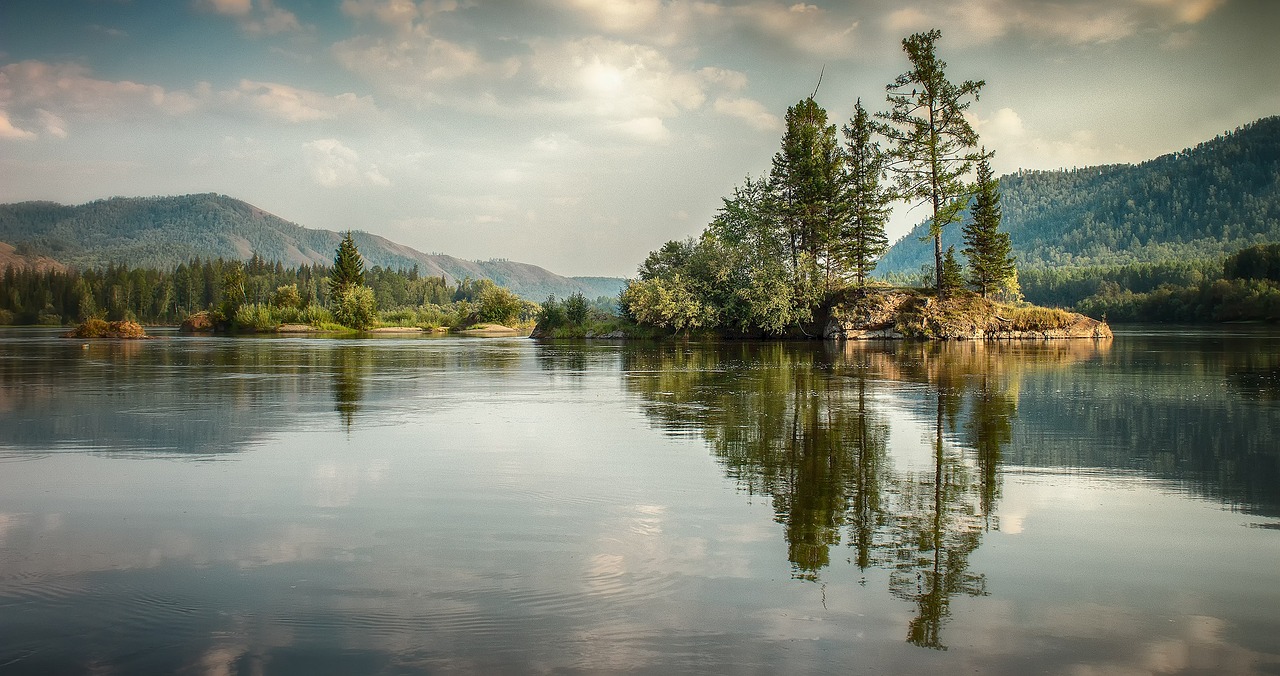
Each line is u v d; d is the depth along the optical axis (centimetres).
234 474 1170
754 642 577
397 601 655
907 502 988
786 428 1622
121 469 1209
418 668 534
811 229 7306
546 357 4572
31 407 2006
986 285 7956
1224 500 999
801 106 7406
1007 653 561
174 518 920
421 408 2003
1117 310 15688
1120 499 1005
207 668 536
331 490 1064
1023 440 1461
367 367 3647
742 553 782
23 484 1104
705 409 1958
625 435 1536
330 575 719
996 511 943
